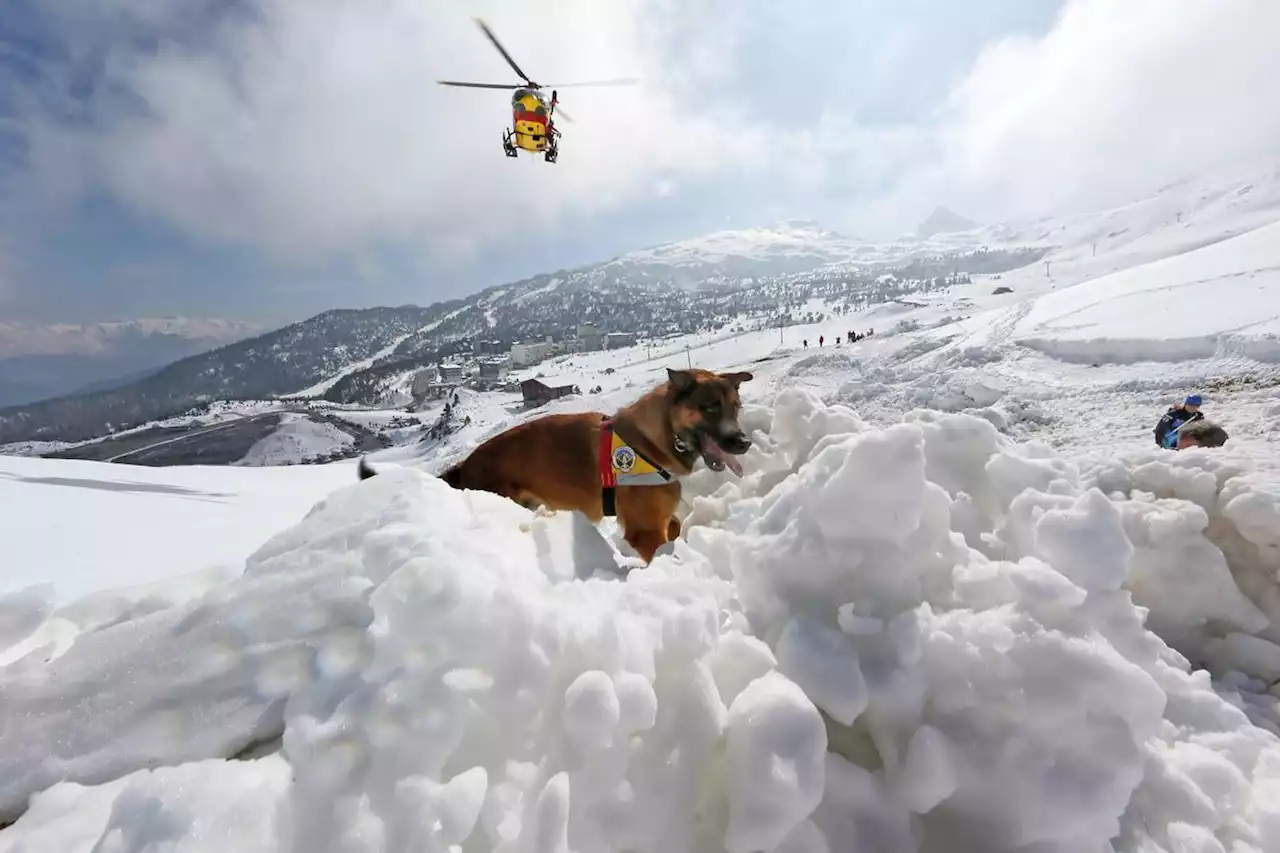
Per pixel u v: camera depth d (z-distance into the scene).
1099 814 0.57
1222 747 0.71
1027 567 0.69
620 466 1.40
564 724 0.56
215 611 0.69
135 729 0.59
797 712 0.57
